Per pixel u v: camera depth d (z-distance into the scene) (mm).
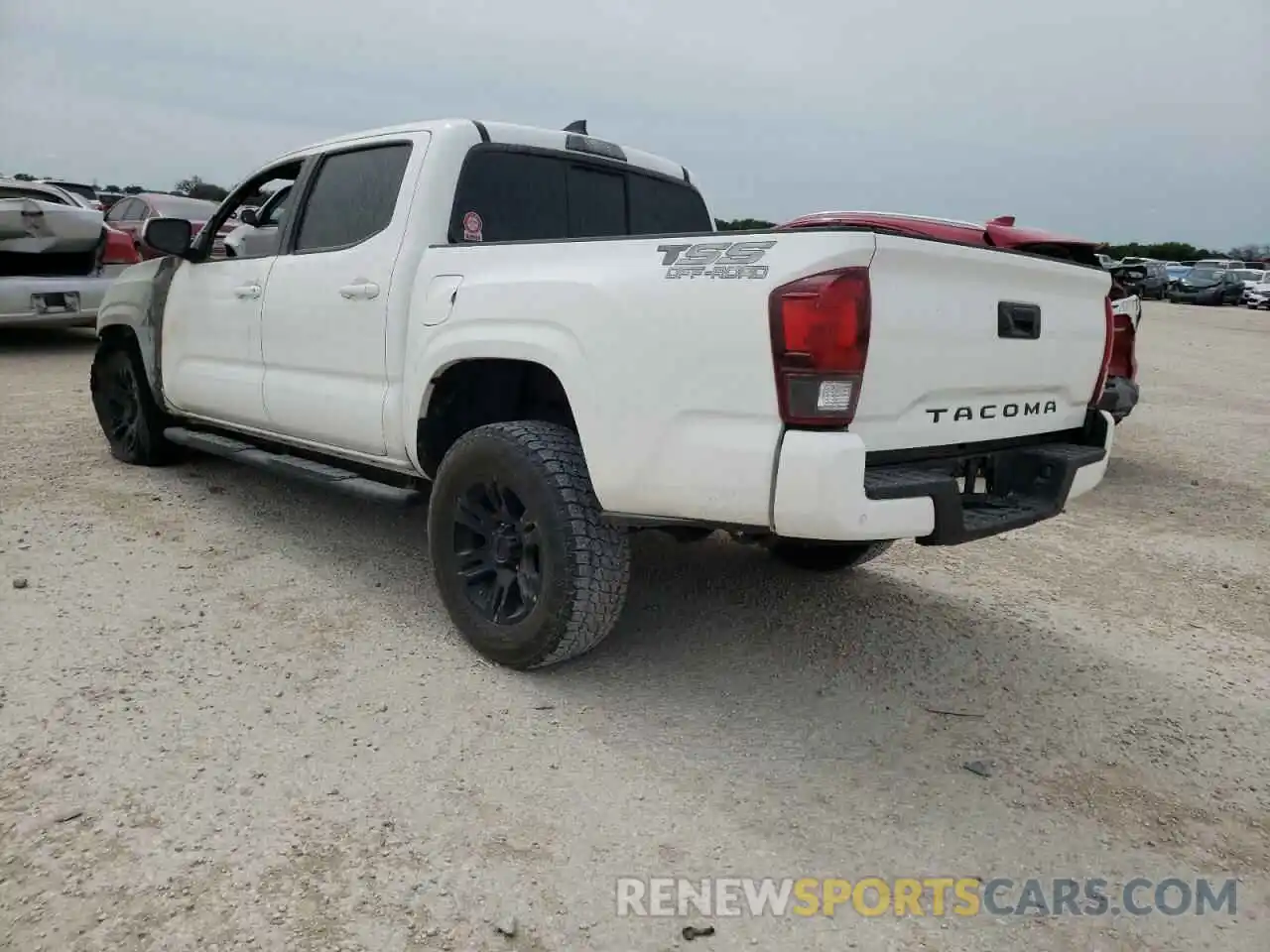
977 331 3072
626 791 2740
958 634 4047
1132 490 6898
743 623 4020
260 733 2943
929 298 2863
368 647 3582
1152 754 3139
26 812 2504
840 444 2600
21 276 9953
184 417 5477
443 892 2295
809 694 3404
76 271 10328
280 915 2189
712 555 4875
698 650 3727
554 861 2428
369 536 4844
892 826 2656
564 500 3158
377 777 2740
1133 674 3752
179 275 5184
